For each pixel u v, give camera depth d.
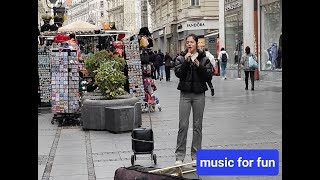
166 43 52.44
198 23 41.91
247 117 12.18
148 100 13.98
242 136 9.52
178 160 7.04
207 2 41.56
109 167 7.31
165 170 5.99
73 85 12.17
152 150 7.34
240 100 16.39
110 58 12.30
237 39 29.39
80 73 13.39
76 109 12.21
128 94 12.12
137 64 13.70
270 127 10.48
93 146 9.11
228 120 11.77
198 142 7.17
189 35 6.95
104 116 11.05
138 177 5.60
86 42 18.00
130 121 10.77
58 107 12.12
